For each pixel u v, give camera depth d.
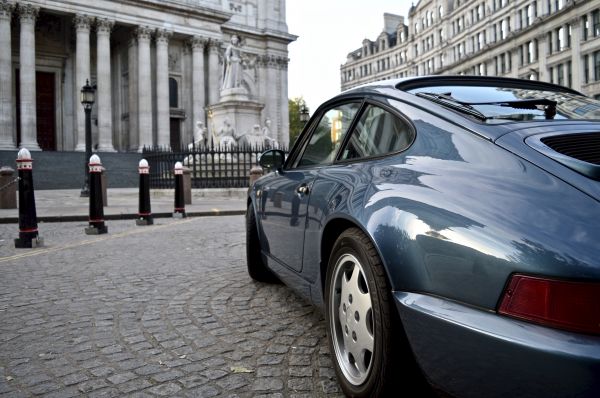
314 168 3.53
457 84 3.12
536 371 1.50
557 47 51.47
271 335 3.56
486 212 1.83
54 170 36.06
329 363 3.03
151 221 11.48
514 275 1.62
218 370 2.94
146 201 11.39
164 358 3.14
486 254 1.71
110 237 9.09
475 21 67.06
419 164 2.35
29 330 3.73
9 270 5.99
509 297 1.62
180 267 6.12
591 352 1.42
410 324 1.97
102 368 2.99
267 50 59.22
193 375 2.88
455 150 2.27
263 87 59.44
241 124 23.55
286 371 2.92
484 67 65.50
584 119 2.46
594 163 1.89
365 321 2.37
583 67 47.44
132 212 13.60
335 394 2.61
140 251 7.40
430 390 2.20
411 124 2.62
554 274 1.52
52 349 3.32
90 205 9.61
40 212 13.30
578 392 1.43
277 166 4.35
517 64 58.31
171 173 21.77
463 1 69.69
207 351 3.26
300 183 3.53
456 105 2.54
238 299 4.55
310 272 3.21
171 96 51.12
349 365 2.54
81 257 6.89
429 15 79.25
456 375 1.78
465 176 2.07
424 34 81.06
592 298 1.47
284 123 60.66
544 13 52.94
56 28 48.56
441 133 2.41
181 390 2.68
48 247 7.88
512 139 2.14
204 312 4.15
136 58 48.38
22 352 3.27
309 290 3.26
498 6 61.97
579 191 1.75
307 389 2.68
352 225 2.64
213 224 11.45
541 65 53.78
